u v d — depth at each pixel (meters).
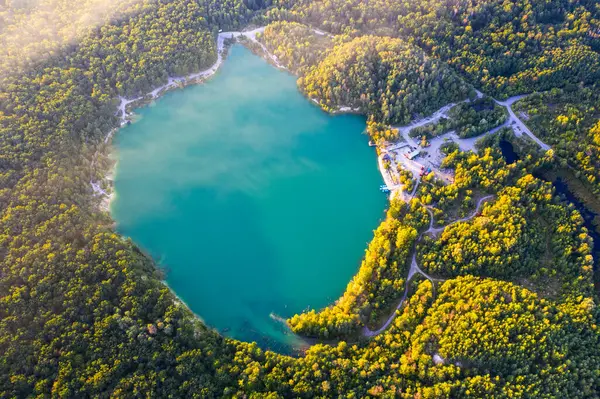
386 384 129.88
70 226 157.88
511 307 141.62
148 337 134.38
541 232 169.38
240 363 135.38
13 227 153.88
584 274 157.12
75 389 123.56
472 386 127.38
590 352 136.50
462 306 143.00
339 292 163.38
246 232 182.00
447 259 160.00
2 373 123.88
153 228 181.62
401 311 150.50
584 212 182.75
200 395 126.31
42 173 172.12
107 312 138.75
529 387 126.38
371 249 167.62
